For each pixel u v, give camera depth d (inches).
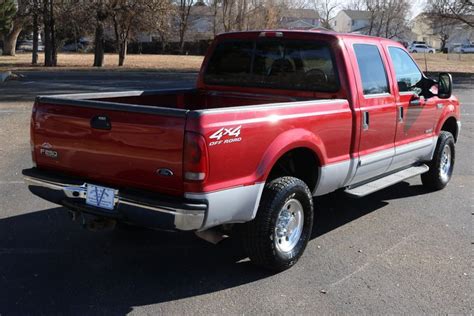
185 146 148.4
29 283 171.0
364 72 216.1
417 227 233.5
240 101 236.1
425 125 262.8
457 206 265.9
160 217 152.3
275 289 170.6
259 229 172.4
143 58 2110.0
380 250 205.8
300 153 194.5
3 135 418.6
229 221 162.1
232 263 190.4
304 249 191.0
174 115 149.9
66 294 164.2
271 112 169.3
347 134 202.7
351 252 203.5
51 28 1448.1
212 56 244.8
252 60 231.8
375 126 218.8
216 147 151.6
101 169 167.0
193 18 2778.1
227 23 2308.1
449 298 166.9
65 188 171.6
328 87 209.5
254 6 2285.9
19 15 1541.6
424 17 1694.1
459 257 199.9
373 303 162.6
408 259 197.3
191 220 150.3
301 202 185.8
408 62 255.4
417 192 291.3
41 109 179.6
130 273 180.7
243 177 161.6
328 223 237.5
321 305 160.6
